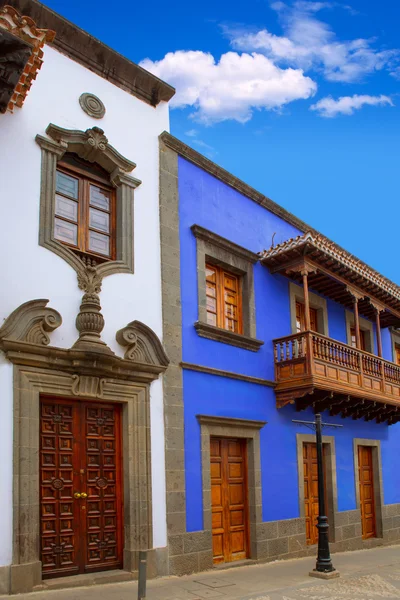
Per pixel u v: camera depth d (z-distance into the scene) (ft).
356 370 47.34
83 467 30.01
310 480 46.47
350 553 47.26
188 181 40.24
